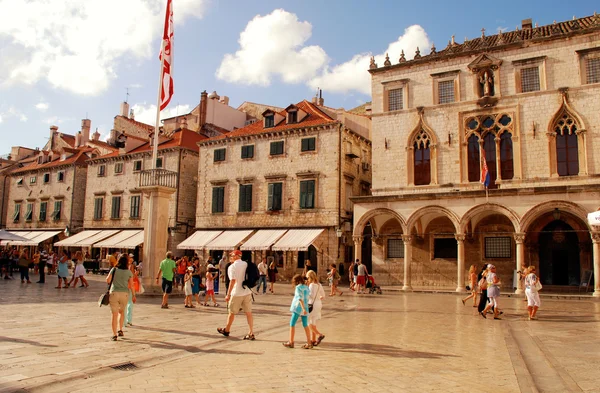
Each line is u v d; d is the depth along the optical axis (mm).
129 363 9938
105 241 51250
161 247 25219
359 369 9820
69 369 9203
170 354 10969
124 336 13086
